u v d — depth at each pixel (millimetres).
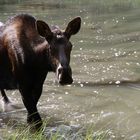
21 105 17219
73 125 14977
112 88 19047
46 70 14281
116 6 47156
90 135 13281
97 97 17891
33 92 14977
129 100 17422
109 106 16812
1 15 39875
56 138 13297
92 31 32219
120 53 25219
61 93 18406
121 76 20766
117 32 31562
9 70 15328
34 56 14164
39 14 41656
